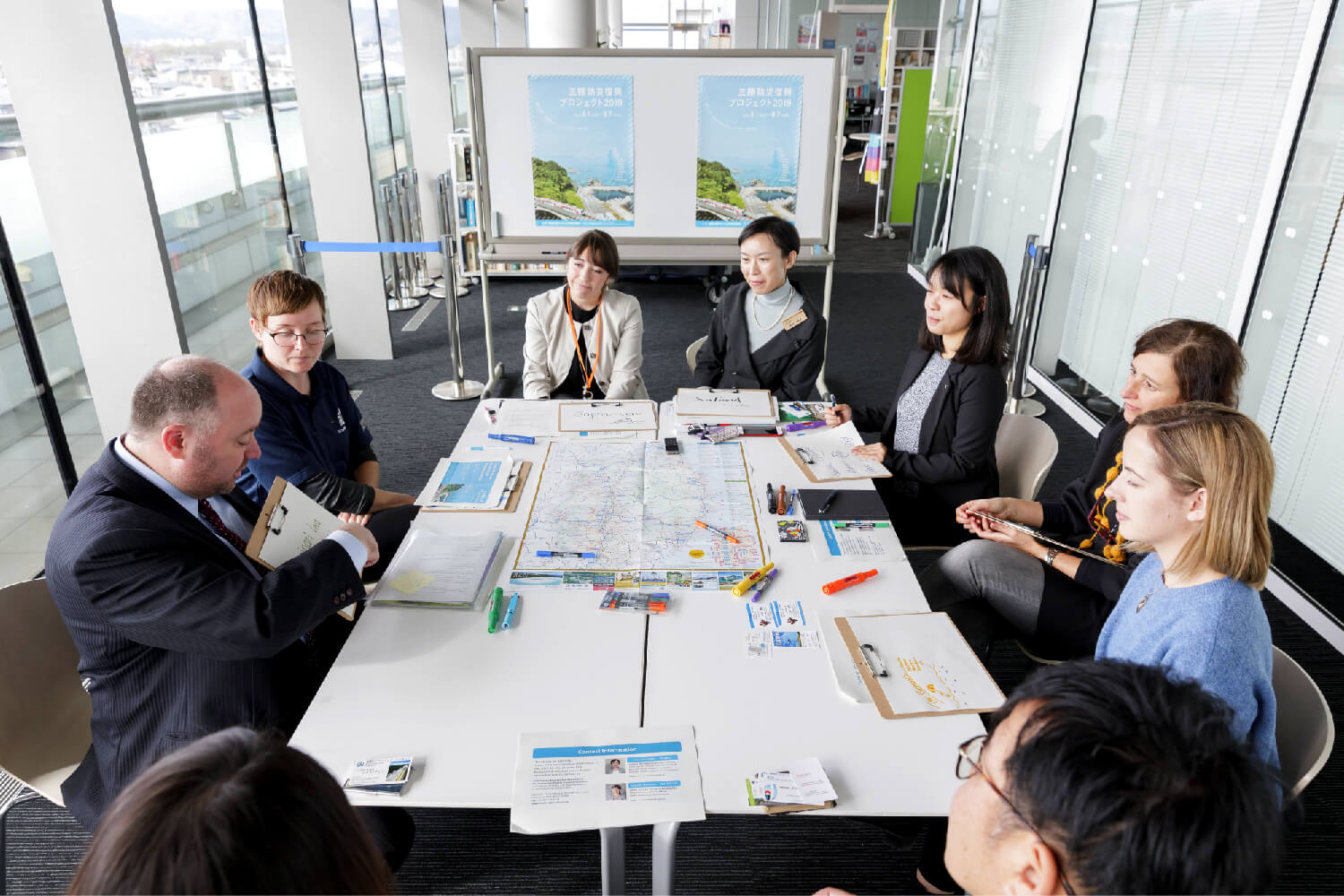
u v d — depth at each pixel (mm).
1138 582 1517
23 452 2742
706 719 1392
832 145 4355
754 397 2771
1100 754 627
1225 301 3438
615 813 1206
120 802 596
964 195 6371
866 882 1900
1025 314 4375
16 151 2697
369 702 1421
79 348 3008
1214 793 598
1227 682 1271
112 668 1473
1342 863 1962
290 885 562
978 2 5996
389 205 5965
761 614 1664
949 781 1274
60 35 2619
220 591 1427
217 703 1519
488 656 1537
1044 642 2018
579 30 7117
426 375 5039
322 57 4566
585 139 4324
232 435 1494
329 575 1537
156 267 2953
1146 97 3984
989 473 2484
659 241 4535
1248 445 1277
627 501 2104
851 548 1896
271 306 2090
